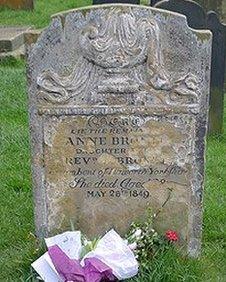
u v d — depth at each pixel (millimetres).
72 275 2816
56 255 2871
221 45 4801
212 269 3078
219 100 4941
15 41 7172
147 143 2979
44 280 2875
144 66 2873
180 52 2863
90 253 2904
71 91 2900
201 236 3174
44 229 3107
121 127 2953
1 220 3451
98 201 3070
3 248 3225
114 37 2836
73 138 2971
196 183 3041
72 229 3084
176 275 2906
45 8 9859
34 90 2906
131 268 2859
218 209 3588
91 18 2824
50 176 3027
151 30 2832
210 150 4629
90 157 2998
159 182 3041
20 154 4250
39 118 2945
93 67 2875
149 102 2916
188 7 4641
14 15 9359
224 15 6109
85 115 2932
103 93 2900
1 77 5801
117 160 3004
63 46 2852
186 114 2936
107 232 3104
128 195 3061
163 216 3090
